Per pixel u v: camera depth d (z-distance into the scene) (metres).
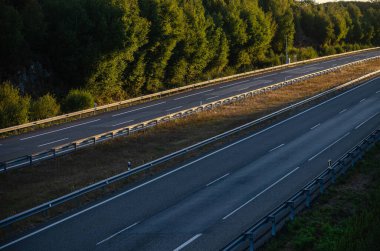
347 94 52.75
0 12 45.78
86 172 27.23
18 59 47.66
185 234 18.19
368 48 112.06
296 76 68.44
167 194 23.27
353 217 18.72
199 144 30.98
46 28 50.97
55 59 52.12
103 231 18.67
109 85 54.34
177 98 52.94
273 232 17.48
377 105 45.62
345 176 25.11
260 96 52.88
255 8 84.31
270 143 33.38
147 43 59.28
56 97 48.38
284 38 95.94
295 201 20.45
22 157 27.11
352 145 31.62
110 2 53.62
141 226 19.12
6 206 21.91
